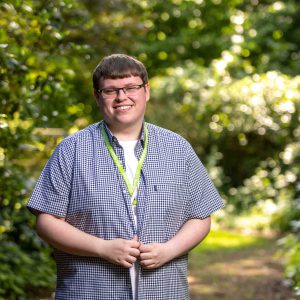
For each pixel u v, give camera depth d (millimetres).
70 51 6715
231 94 14922
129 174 3715
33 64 6254
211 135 15164
